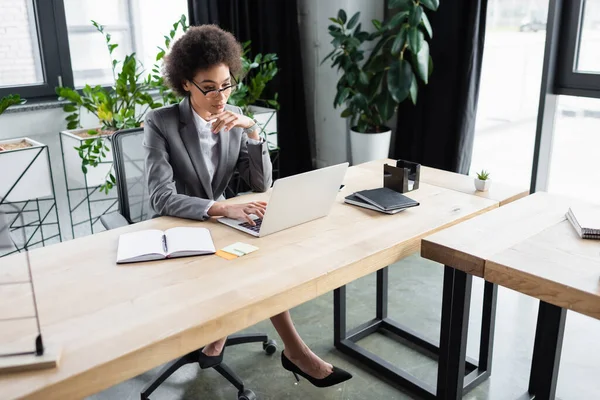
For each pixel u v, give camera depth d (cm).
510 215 186
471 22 352
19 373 109
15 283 139
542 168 356
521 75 365
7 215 328
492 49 378
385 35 403
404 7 352
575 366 224
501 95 380
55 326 125
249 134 216
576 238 166
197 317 128
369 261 161
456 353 178
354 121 418
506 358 229
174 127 201
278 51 411
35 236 343
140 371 119
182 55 188
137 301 136
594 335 245
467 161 381
